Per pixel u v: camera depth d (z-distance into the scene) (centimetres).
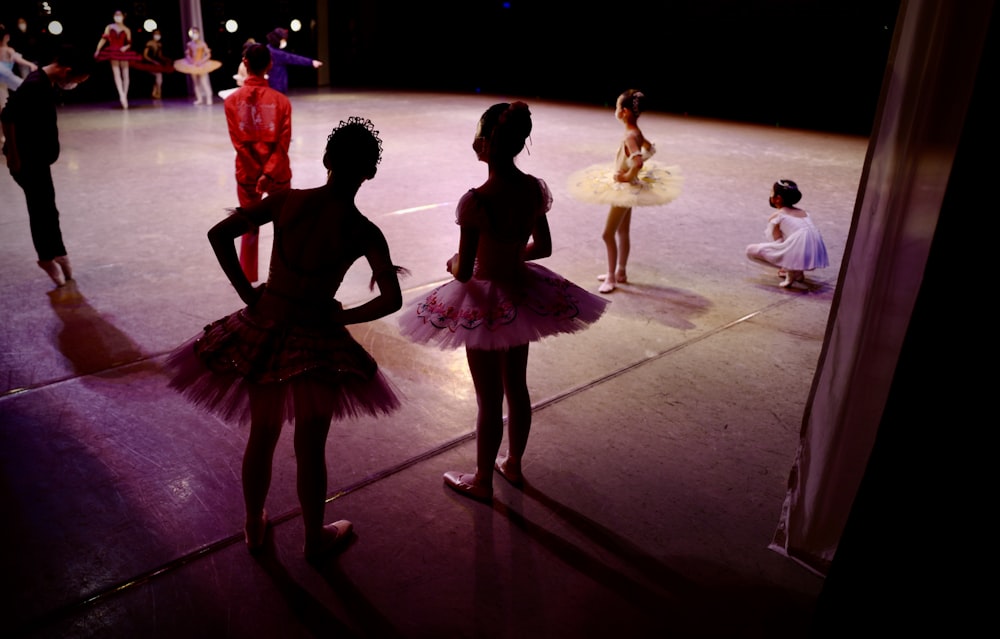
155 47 1480
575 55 1889
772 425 361
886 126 219
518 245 273
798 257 551
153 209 704
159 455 311
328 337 230
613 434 347
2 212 673
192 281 520
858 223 232
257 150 472
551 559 260
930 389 178
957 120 202
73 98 1514
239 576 245
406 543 265
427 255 605
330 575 247
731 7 1653
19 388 361
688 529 280
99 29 1560
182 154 966
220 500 284
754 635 229
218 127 1200
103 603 230
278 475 301
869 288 230
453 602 237
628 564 259
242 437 328
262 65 462
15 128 447
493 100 1739
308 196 225
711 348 452
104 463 304
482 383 274
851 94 1553
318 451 235
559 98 1883
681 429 354
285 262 225
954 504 179
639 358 434
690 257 642
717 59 1702
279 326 227
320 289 228
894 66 216
